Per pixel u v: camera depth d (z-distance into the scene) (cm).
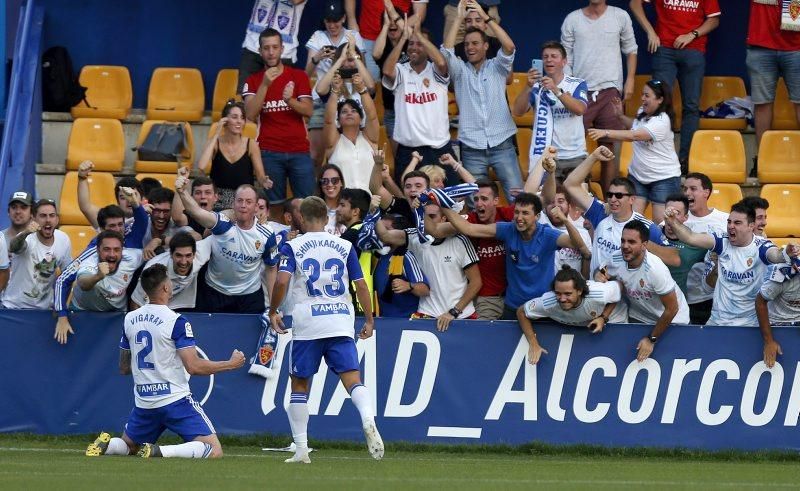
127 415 3612
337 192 3928
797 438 3581
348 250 3002
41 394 3622
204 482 2438
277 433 3597
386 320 3606
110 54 5425
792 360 3581
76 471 2655
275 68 4506
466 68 4644
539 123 4469
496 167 4628
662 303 3547
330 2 4944
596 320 3541
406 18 4919
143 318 3095
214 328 3612
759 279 3647
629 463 3341
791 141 4934
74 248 4559
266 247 3647
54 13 5391
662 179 4494
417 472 2839
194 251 3544
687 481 2792
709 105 5328
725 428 3591
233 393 3603
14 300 3859
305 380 3011
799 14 4894
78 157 4878
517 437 3597
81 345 3625
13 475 2548
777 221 4703
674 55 5006
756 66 4988
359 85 4450
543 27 5475
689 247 3822
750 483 2772
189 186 4584
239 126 4284
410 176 3731
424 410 3600
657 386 3594
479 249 3750
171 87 5312
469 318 3719
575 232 3612
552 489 2503
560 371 3600
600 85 4869
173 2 5450
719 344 3597
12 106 4653
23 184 4747
